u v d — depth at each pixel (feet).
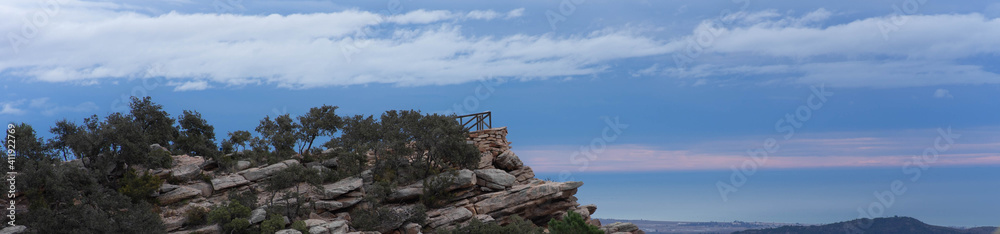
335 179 206.59
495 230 182.60
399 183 211.61
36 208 158.61
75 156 191.93
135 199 177.99
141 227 157.17
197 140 227.40
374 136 223.71
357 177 208.13
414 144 223.10
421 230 192.54
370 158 224.94
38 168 172.35
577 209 216.54
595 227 147.64
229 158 216.95
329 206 191.52
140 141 192.24
